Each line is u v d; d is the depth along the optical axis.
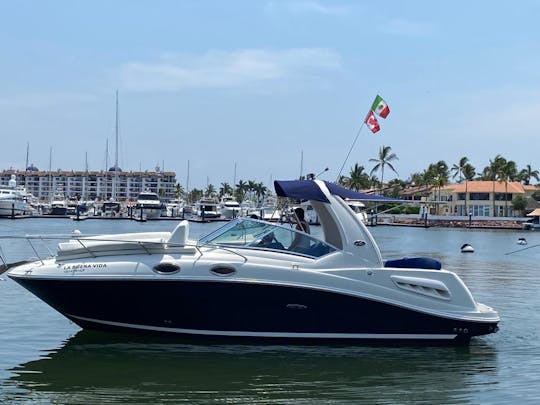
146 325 11.02
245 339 11.01
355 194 11.88
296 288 10.76
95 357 10.35
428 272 11.31
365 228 11.35
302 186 11.53
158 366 9.94
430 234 78.19
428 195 117.50
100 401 8.43
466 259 36.62
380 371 9.97
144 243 10.82
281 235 11.23
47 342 11.22
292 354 10.69
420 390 9.13
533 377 9.79
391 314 11.12
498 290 20.17
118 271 10.59
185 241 11.03
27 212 100.50
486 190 120.75
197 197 183.88
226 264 10.68
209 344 11.05
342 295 10.91
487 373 9.97
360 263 11.17
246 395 8.78
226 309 10.80
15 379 9.27
